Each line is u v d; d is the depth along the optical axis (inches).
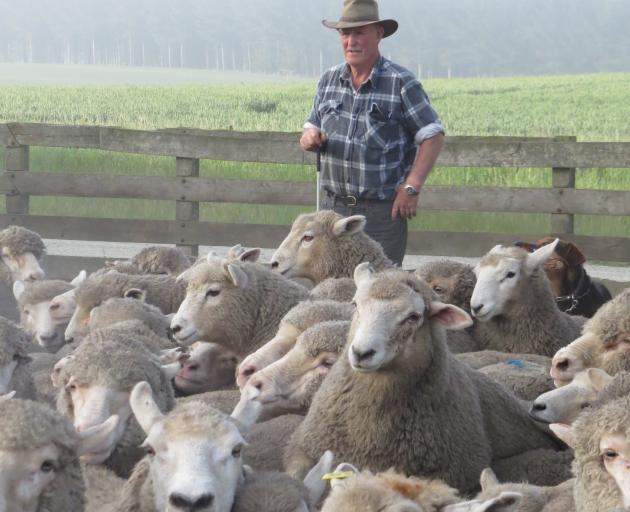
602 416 241.4
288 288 419.5
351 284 440.8
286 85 3592.5
